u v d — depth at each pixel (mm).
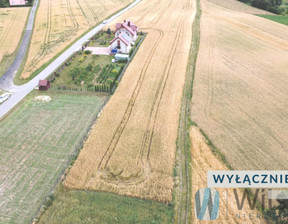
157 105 39656
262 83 45000
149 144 31609
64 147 31469
